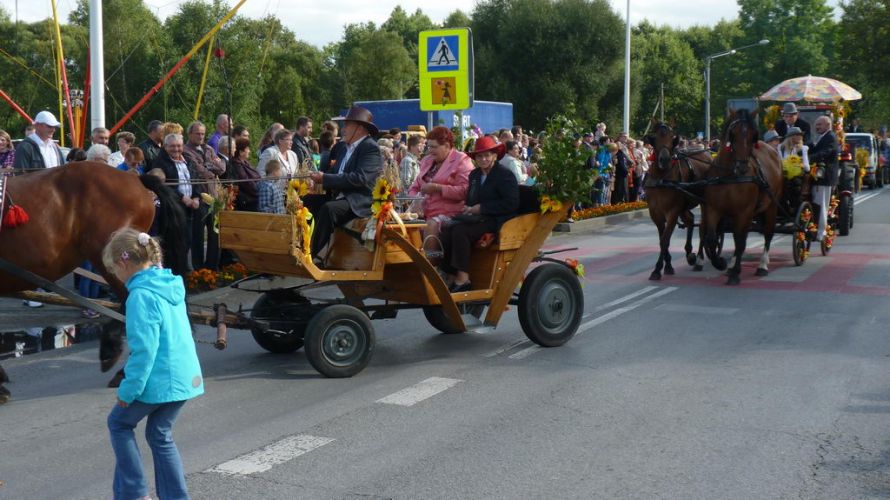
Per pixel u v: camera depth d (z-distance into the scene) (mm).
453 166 8688
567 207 8672
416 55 90562
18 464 5574
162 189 7590
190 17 47062
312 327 7371
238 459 5562
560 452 5652
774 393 6922
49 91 56188
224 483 5160
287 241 7281
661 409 6539
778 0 69125
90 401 6961
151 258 4445
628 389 7082
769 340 8781
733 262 13422
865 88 58875
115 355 7352
